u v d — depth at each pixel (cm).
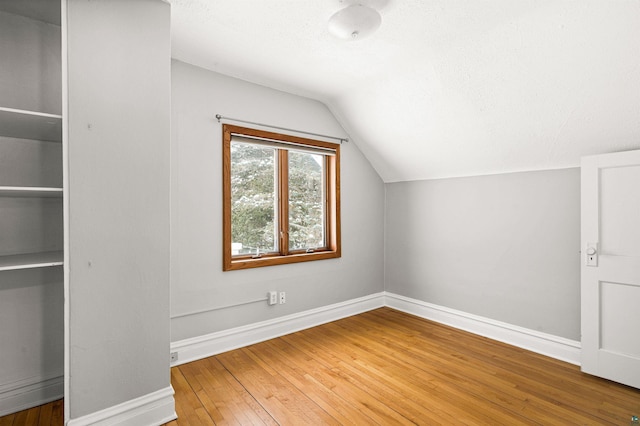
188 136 261
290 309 325
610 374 229
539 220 284
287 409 198
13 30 196
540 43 204
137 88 179
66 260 159
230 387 222
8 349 196
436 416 191
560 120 240
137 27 179
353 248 381
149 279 183
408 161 364
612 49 189
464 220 337
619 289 227
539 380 232
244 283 292
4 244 196
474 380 232
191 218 262
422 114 300
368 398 209
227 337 281
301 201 348
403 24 208
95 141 167
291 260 322
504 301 306
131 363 177
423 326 343
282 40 231
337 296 366
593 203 238
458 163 328
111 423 169
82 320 163
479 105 262
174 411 190
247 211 307
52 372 209
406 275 393
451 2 186
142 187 181
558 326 272
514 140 273
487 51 224
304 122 335
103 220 169
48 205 209
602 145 239
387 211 414
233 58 256
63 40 157
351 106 338
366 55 250
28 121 166
